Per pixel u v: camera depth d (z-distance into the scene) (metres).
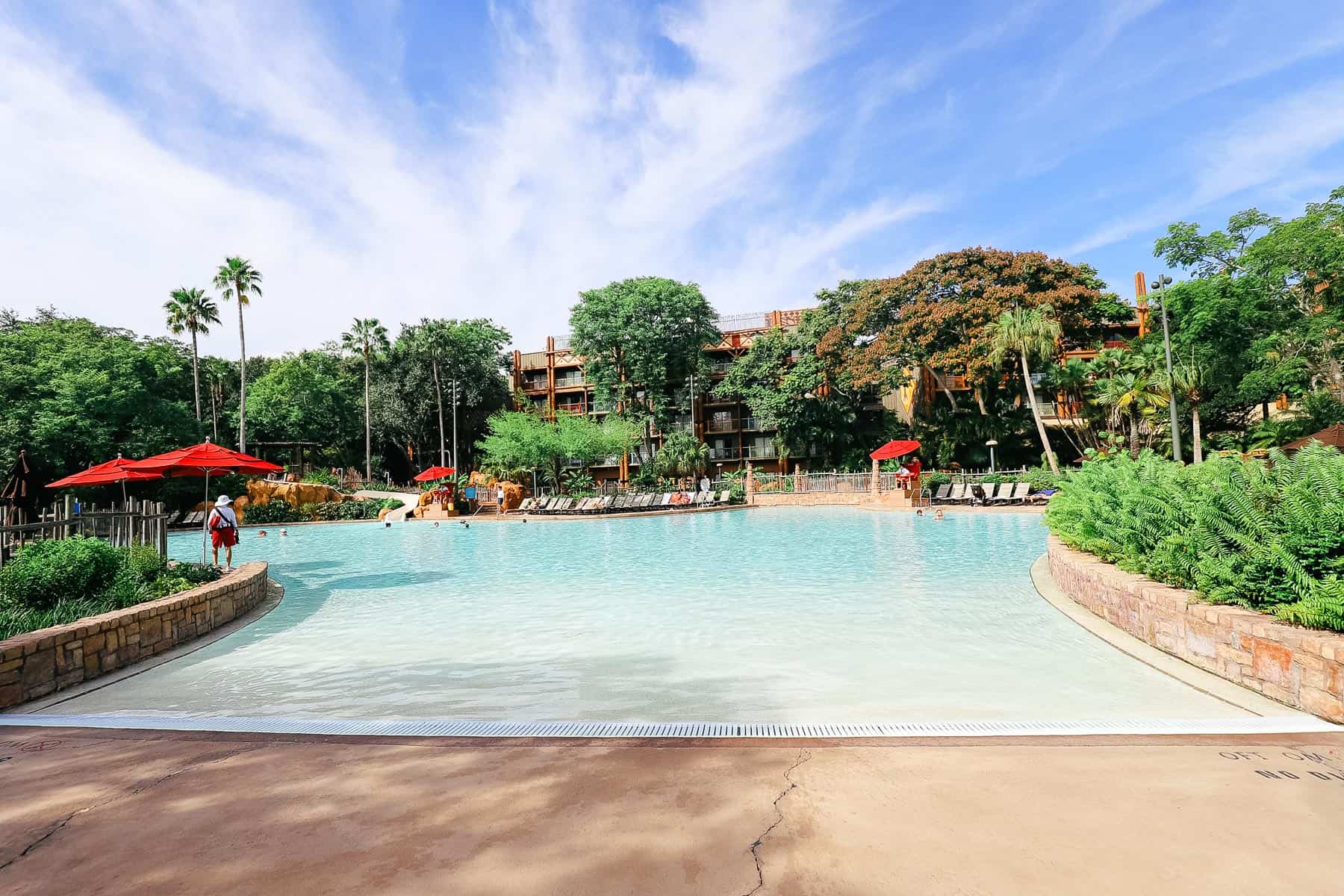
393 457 53.31
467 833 2.54
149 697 5.06
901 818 2.55
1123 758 3.14
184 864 2.36
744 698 4.60
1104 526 7.48
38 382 27.80
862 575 10.20
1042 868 2.16
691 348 42.03
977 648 5.78
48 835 2.64
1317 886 2.02
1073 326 31.47
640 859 2.30
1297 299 25.97
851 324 35.62
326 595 9.93
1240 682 4.39
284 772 3.24
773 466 47.38
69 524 8.00
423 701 4.76
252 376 53.31
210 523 10.98
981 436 34.38
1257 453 14.38
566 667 5.57
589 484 37.44
